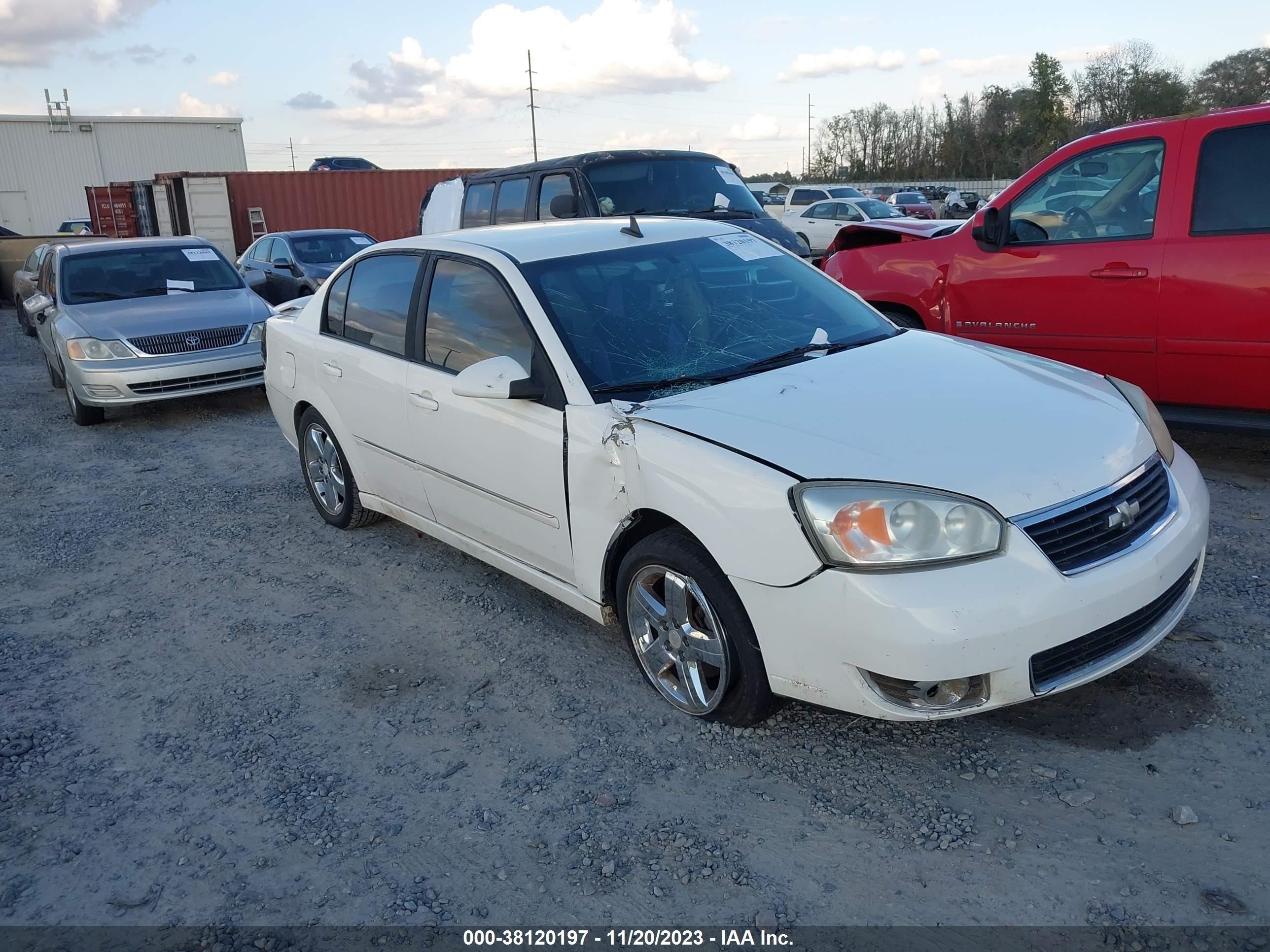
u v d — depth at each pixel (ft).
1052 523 8.79
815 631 8.84
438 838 9.11
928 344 12.57
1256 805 8.65
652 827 9.04
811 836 8.75
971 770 9.47
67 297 30.27
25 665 13.17
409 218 80.48
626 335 11.84
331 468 17.22
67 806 9.94
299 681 12.27
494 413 12.06
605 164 29.25
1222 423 16.62
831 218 81.30
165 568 16.56
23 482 22.88
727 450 9.48
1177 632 11.71
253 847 9.15
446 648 12.89
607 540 10.80
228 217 74.95
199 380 28.09
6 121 142.92
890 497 8.59
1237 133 16.01
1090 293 17.79
